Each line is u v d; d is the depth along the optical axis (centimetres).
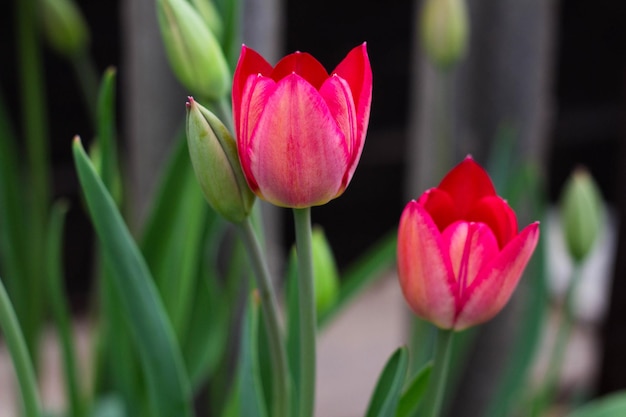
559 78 208
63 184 189
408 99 205
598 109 211
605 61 208
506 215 66
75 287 190
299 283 65
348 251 206
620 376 137
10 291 104
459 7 92
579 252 90
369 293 200
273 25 88
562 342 93
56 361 168
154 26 88
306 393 66
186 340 89
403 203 209
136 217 95
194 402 105
